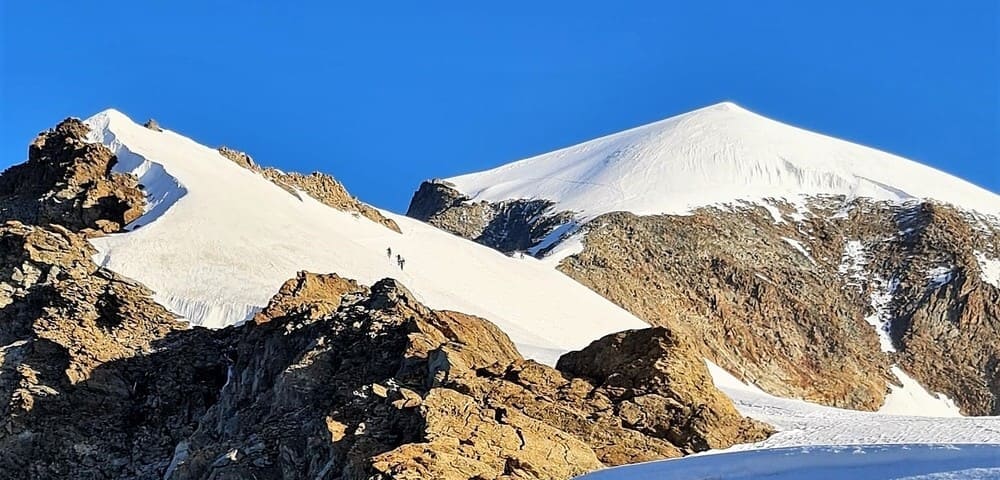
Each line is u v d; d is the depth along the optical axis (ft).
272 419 156.35
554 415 142.10
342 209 363.15
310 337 172.35
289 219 297.94
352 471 124.47
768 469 118.01
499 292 344.28
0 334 210.79
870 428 152.56
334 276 204.74
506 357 167.63
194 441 170.81
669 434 144.87
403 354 155.53
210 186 294.66
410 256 330.75
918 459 112.27
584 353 162.09
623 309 417.69
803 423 157.38
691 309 458.09
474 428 129.08
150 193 289.33
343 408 138.00
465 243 392.68
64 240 232.12
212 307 223.30
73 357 193.98
